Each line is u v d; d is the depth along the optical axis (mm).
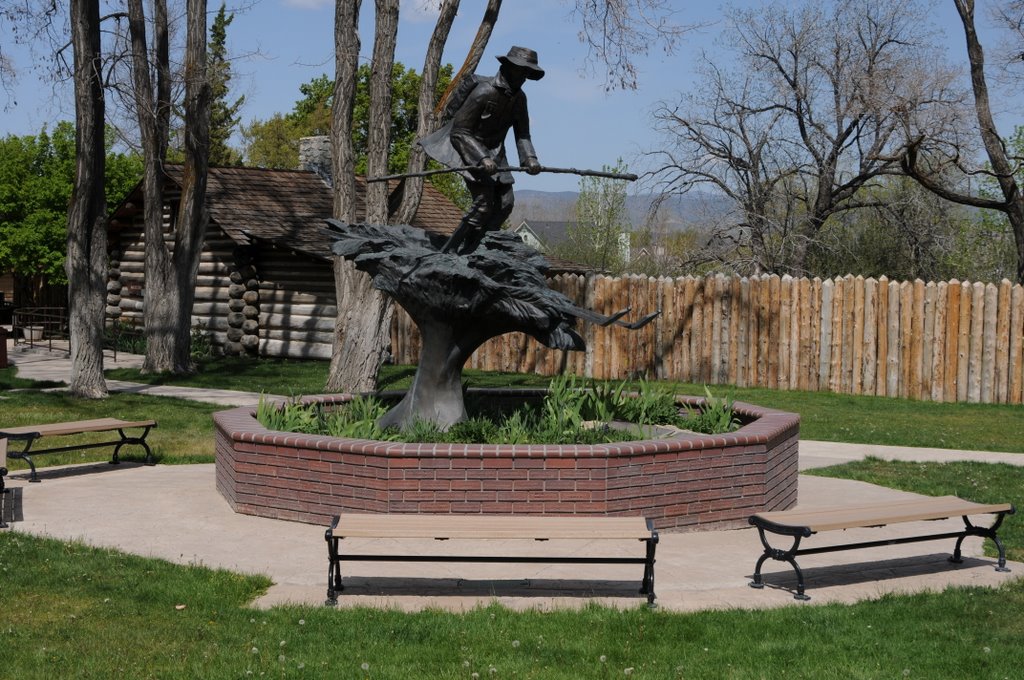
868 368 21984
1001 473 12984
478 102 10570
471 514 9102
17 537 8938
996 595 7617
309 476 9562
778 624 6848
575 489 9109
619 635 6609
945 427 17547
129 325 31719
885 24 32062
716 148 33438
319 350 27406
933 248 32031
